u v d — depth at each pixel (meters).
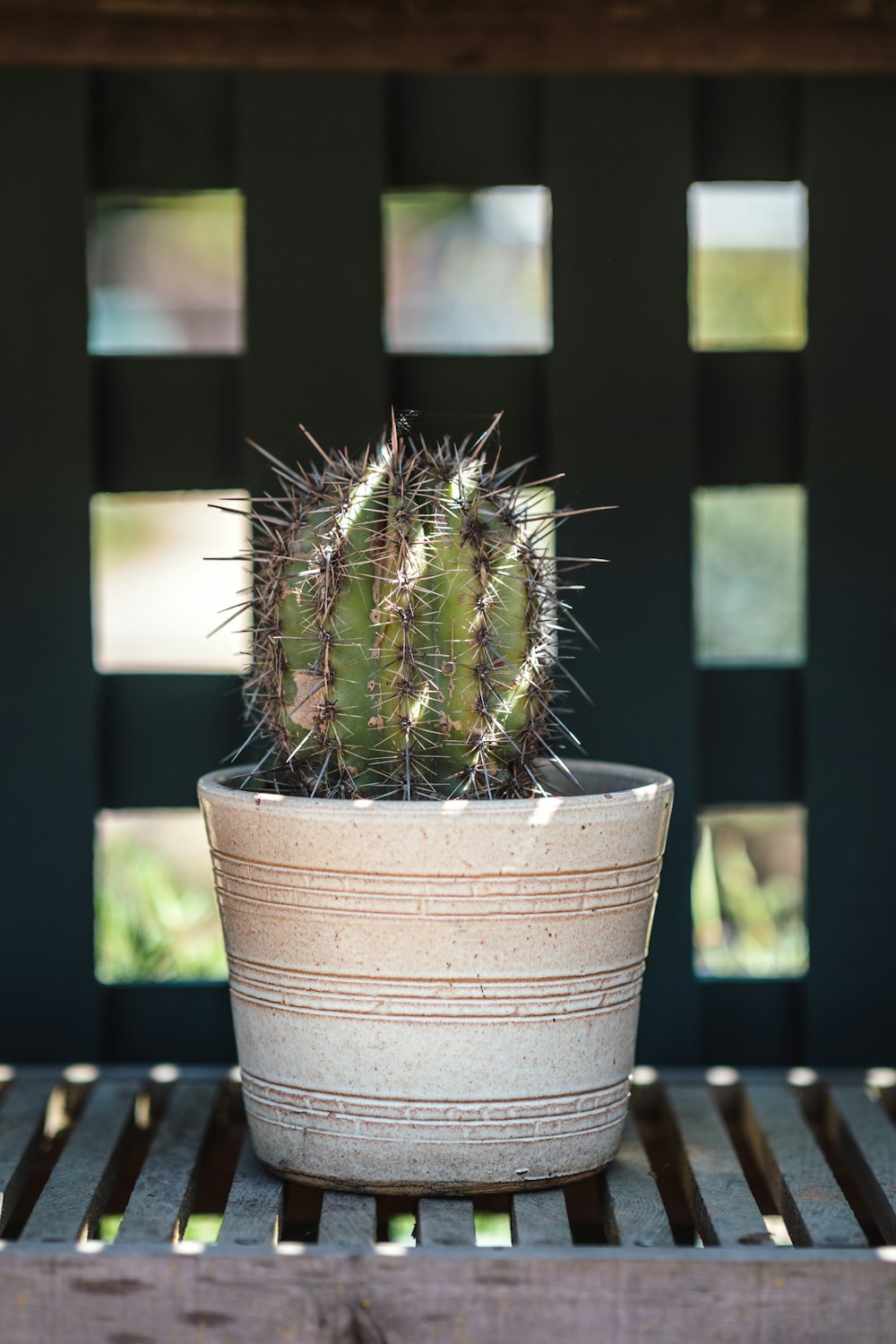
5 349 1.87
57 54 1.84
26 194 1.86
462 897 1.30
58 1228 1.34
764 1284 1.21
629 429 1.89
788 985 1.97
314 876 1.31
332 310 1.87
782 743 1.97
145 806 1.95
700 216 3.61
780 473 1.96
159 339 4.75
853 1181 1.64
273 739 1.42
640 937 1.41
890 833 1.92
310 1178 1.39
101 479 1.94
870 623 1.91
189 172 1.91
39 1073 1.79
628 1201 1.41
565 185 1.88
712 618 3.63
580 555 1.90
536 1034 1.34
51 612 1.88
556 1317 1.21
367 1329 1.21
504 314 4.75
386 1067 1.34
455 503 1.33
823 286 1.89
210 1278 1.22
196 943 2.64
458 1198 1.37
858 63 1.86
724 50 1.86
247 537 1.81
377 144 1.86
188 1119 1.66
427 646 1.33
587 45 1.86
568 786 1.60
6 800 1.89
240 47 1.85
